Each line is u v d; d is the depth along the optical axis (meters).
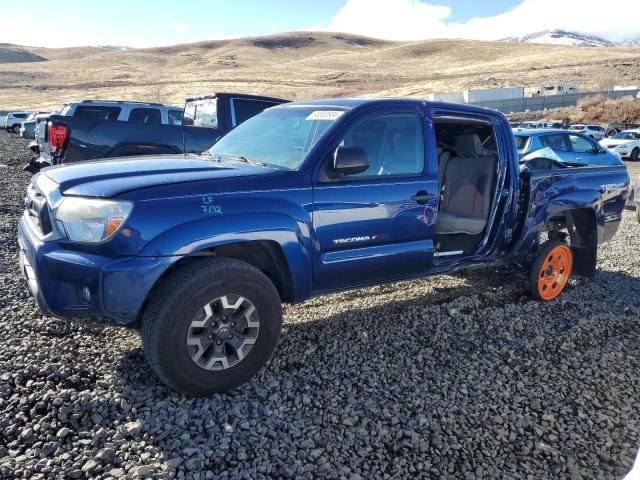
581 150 14.59
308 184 3.69
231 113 10.30
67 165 3.88
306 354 4.03
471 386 3.70
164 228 3.15
